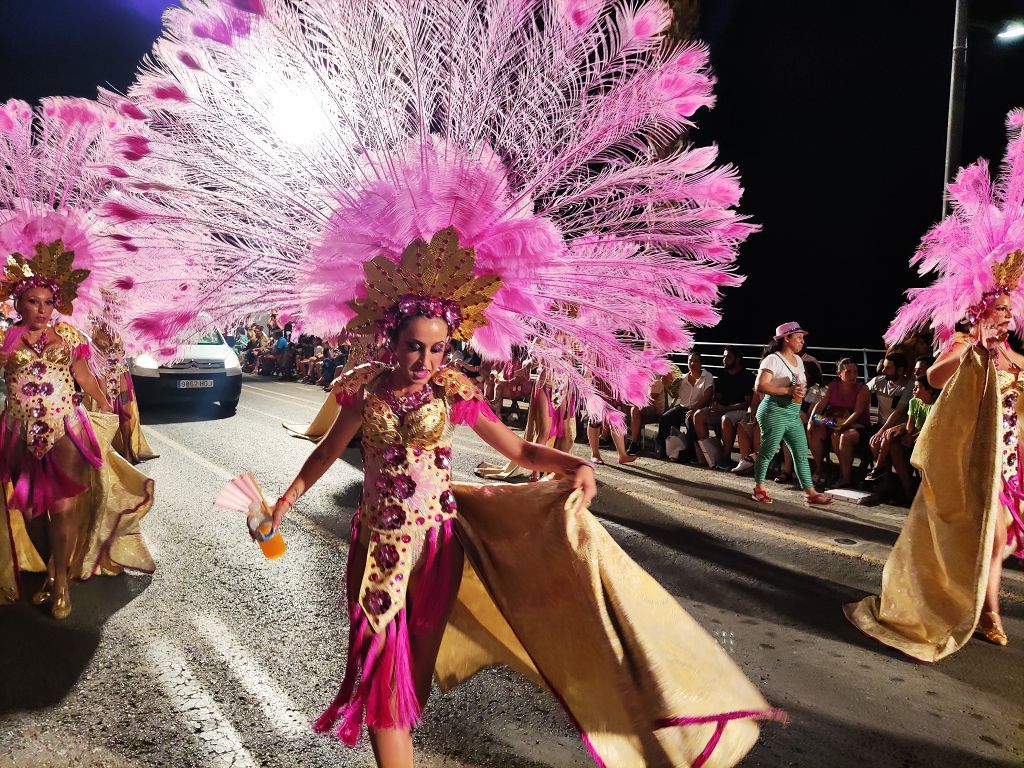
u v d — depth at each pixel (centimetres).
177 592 443
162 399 1142
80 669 348
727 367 861
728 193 248
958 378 370
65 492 405
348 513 614
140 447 823
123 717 307
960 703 325
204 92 245
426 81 242
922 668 357
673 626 233
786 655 371
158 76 246
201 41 240
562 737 297
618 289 260
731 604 437
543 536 245
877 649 379
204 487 704
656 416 921
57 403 406
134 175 255
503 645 283
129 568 466
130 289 262
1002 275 390
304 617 408
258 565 489
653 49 240
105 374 746
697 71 240
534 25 240
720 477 791
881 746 292
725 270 254
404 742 235
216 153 249
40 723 302
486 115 246
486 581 256
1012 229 390
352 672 236
